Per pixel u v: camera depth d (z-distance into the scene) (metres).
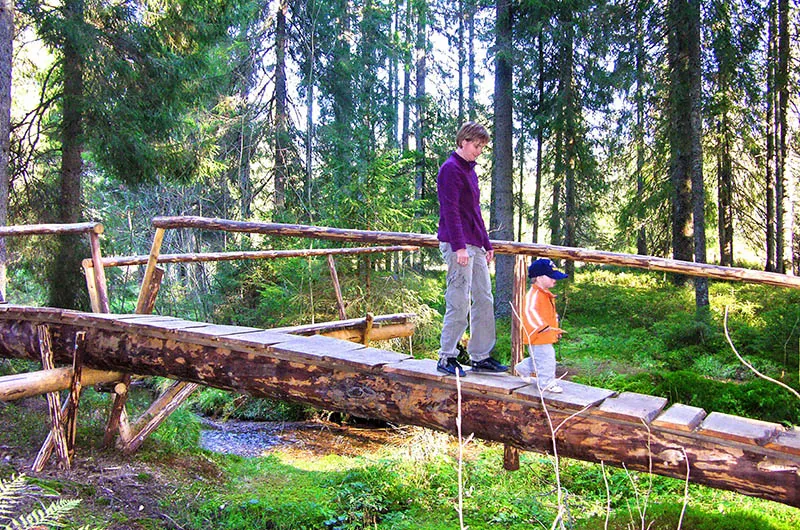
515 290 4.51
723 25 14.52
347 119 16.92
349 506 5.81
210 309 15.75
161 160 11.34
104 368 5.26
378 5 18.92
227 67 16.09
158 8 11.26
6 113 8.41
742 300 14.34
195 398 11.82
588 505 6.02
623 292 17.11
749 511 5.55
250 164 17.27
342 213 12.35
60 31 9.76
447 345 3.96
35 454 5.31
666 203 17.88
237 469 6.72
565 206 18.59
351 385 4.25
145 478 5.30
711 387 8.47
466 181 3.78
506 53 14.96
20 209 11.05
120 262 6.03
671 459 3.33
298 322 12.01
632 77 15.48
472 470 6.96
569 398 3.64
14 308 5.57
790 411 7.84
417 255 16.33
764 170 18.91
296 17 16.95
